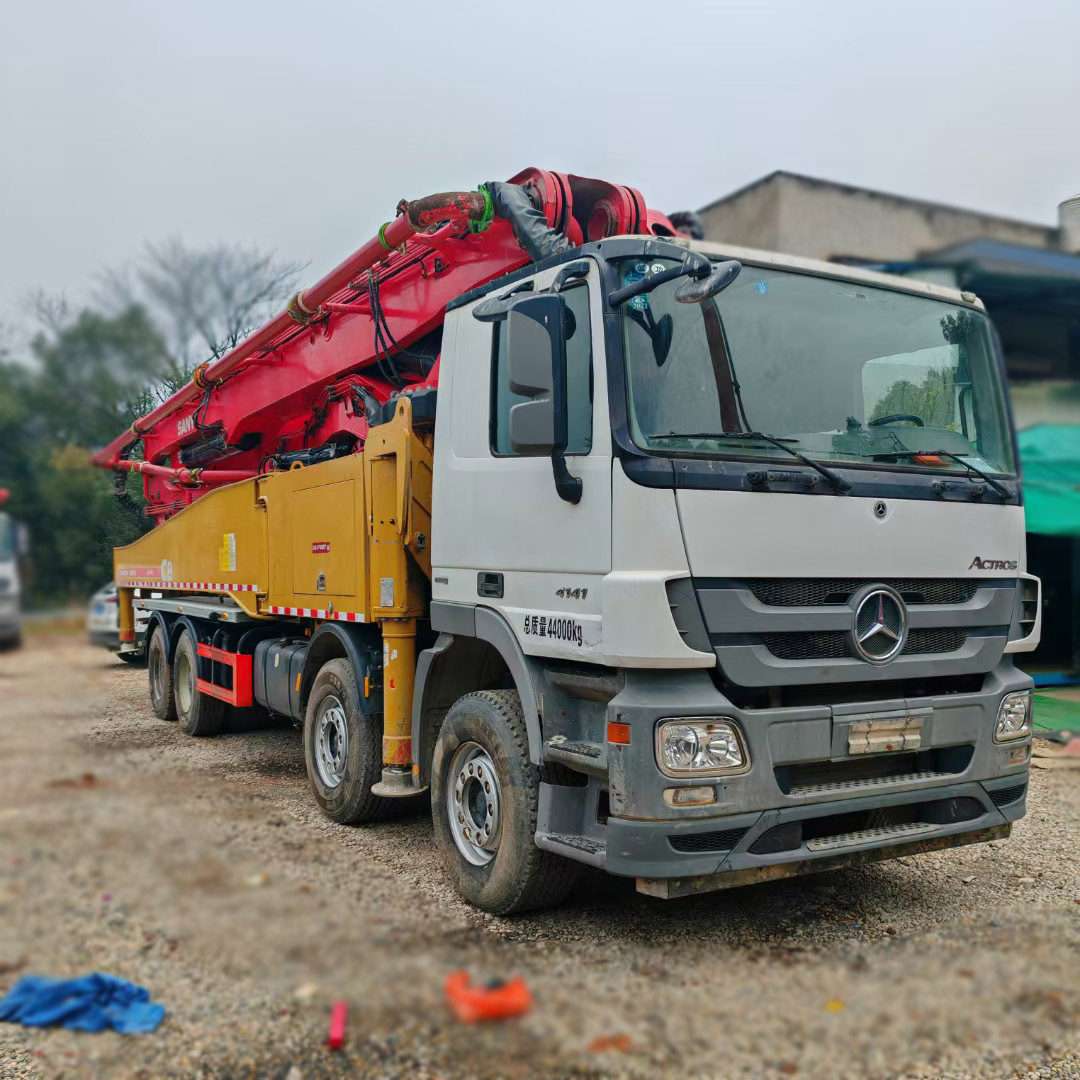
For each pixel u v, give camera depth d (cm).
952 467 414
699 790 341
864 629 376
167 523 904
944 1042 317
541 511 396
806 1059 308
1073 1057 310
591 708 388
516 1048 314
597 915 428
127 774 567
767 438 374
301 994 346
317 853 500
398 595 505
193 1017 332
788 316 402
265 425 809
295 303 653
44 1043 319
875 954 383
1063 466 966
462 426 455
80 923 390
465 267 551
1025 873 490
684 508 349
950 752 405
